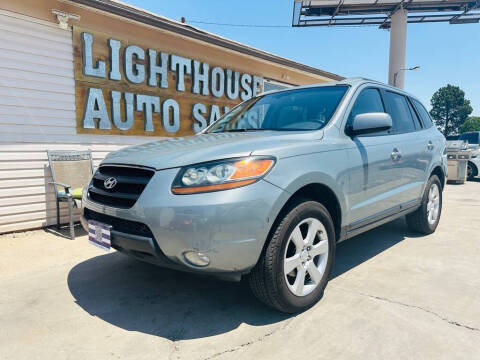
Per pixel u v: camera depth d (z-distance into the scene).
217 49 6.86
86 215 2.71
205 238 1.98
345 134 2.88
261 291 2.27
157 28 5.63
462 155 10.99
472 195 8.34
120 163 2.45
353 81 3.30
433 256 3.61
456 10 19.73
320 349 2.02
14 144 4.49
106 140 5.35
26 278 3.13
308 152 2.45
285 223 2.23
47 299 2.72
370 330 2.21
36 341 2.15
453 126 83.94
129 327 2.30
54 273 3.24
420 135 4.07
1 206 4.45
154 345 2.09
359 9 20.03
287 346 2.06
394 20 19.86
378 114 2.84
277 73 8.42
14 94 4.44
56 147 4.84
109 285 2.97
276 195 2.14
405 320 2.32
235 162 2.11
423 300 2.60
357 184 2.86
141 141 5.78
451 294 2.70
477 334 2.15
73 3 4.68
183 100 6.36
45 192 4.79
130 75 5.50
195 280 3.07
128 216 2.17
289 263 2.30
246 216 2.04
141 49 5.60
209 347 2.06
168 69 6.07
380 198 3.21
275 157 2.23
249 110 3.59
